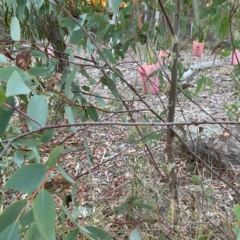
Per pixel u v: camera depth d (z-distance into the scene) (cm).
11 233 32
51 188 51
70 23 84
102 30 96
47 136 45
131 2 100
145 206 76
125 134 189
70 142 178
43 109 40
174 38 90
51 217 32
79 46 124
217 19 97
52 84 70
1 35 144
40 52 74
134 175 125
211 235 99
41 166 35
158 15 119
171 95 98
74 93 85
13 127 67
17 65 50
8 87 30
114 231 108
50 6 95
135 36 106
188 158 162
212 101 262
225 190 127
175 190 105
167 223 98
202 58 396
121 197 131
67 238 46
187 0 100
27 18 132
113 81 88
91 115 81
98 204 129
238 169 137
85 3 105
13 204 33
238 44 96
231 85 304
